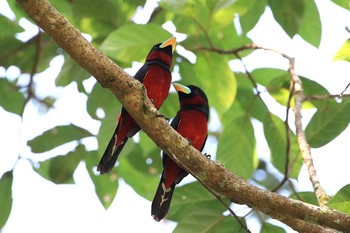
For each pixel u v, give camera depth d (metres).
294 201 7.29
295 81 10.72
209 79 11.20
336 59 9.18
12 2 13.09
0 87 13.21
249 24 12.31
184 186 10.03
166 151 7.64
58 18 7.14
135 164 12.09
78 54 7.23
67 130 11.93
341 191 7.32
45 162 12.25
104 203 12.15
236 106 12.66
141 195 12.30
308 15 12.07
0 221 11.30
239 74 12.52
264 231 9.71
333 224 7.12
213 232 9.32
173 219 10.20
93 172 12.09
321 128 10.98
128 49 10.61
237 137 11.41
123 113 8.96
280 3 11.38
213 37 11.82
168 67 9.95
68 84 12.30
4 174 11.47
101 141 10.82
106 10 11.53
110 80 7.34
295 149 11.40
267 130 11.55
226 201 9.73
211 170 7.53
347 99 11.00
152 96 9.67
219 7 10.59
